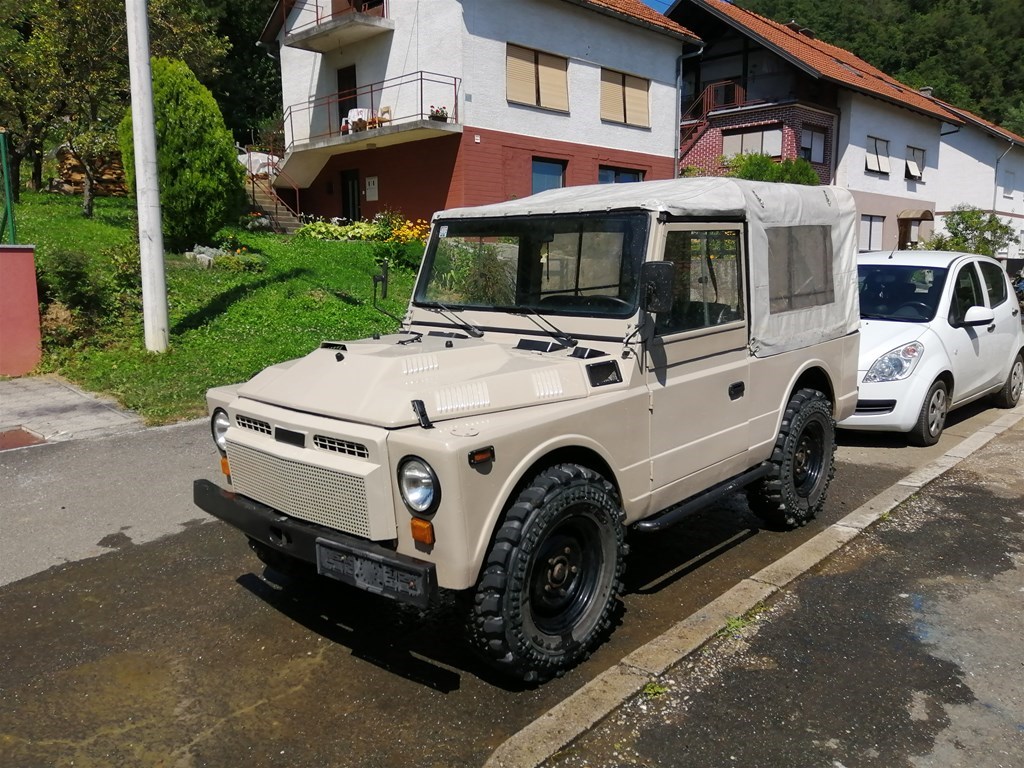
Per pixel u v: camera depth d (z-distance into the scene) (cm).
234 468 400
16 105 1686
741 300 480
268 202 2194
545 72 2017
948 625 420
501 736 333
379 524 333
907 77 5125
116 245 1329
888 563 500
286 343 1052
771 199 503
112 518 575
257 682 375
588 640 382
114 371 927
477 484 325
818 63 2728
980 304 867
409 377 356
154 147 953
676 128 2381
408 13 1952
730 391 470
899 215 3097
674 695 356
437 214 507
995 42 5544
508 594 338
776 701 352
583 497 361
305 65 2320
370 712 350
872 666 381
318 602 456
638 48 2228
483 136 1909
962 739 325
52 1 1606
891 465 714
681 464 439
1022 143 3638
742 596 445
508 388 360
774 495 532
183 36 1859
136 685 373
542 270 444
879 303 827
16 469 663
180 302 1163
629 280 407
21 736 336
